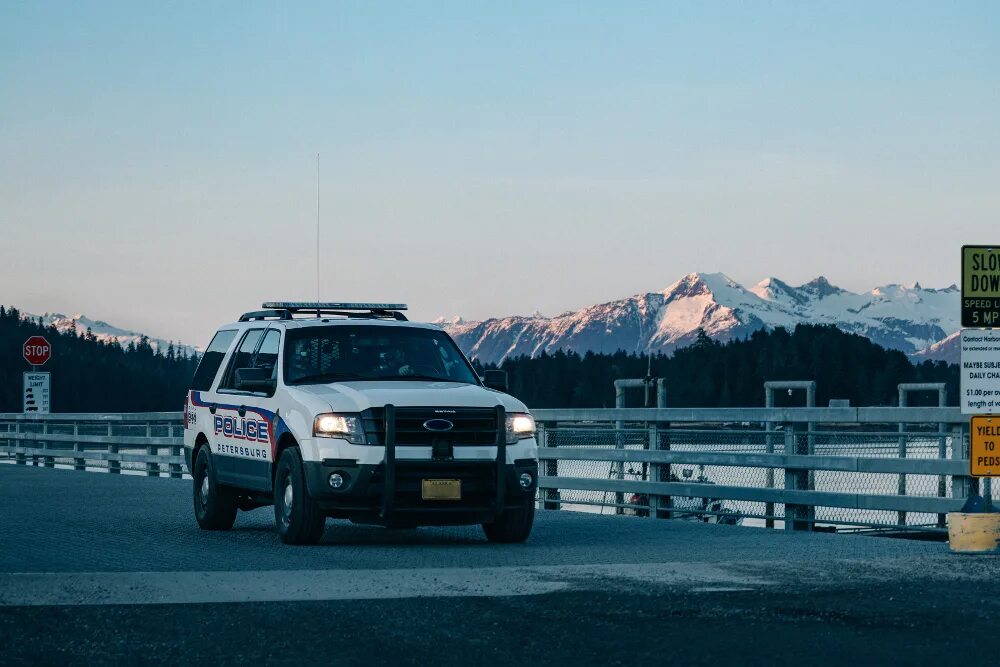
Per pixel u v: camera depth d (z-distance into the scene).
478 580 10.80
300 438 14.62
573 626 8.81
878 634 8.53
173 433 33.50
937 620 9.01
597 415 21.36
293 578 10.80
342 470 14.26
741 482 18.83
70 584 10.38
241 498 17.25
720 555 13.36
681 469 20.34
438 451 14.30
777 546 14.45
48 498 23.27
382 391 14.58
